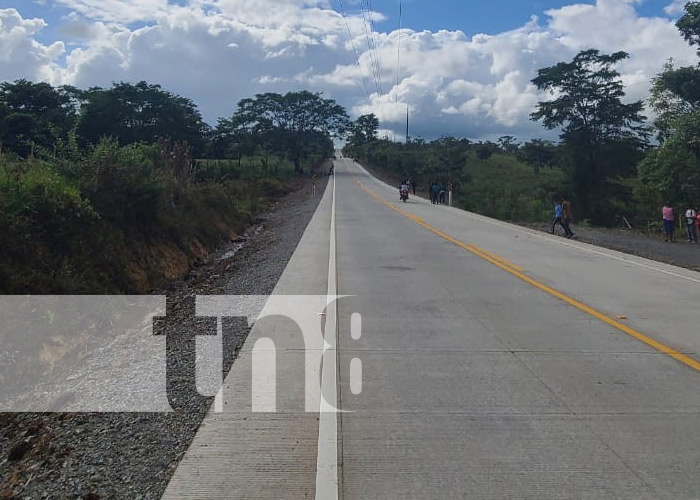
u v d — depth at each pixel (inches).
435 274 528.1
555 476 174.6
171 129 2556.6
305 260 615.5
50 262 462.3
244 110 3917.3
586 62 2493.8
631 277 521.7
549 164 2765.7
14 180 489.1
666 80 1654.8
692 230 1010.1
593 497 163.6
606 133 2527.1
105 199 611.2
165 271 647.1
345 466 180.2
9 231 438.3
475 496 164.1
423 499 162.6
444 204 1734.7
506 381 253.3
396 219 1163.3
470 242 785.6
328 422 210.5
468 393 239.1
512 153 4864.7
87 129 2267.5
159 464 193.2
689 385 249.6
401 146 4616.1
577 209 2348.7
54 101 2244.1
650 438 199.8
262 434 203.5
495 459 184.5
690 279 514.3
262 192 2075.5
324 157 5403.5
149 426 225.5
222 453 190.7
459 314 376.2
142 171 719.1
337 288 458.9
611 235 1054.4
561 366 273.7
